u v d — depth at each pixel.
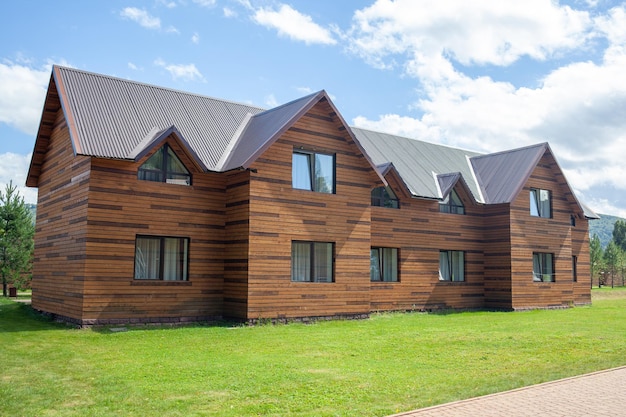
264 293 19.34
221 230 20.47
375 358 13.24
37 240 22.83
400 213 25.78
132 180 18.62
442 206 27.70
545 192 30.12
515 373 11.67
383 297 24.77
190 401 9.16
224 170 19.92
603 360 13.27
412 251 26.02
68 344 14.60
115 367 11.68
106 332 16.64
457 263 28.14
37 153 22.70
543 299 28.83
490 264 28.48
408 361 12.94
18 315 20.66
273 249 19.66
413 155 29.22
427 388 10.17
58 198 20.56
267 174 19.77
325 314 20.77
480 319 22.34
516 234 28.02
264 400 9.28
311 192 20.77
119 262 18.17
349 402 9.21
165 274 19.34
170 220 19.31
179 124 21.25
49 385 10.16
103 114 19.59
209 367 11.73
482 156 32.09
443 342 15.66
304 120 20.83
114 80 21.48
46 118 21.64
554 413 8.56
